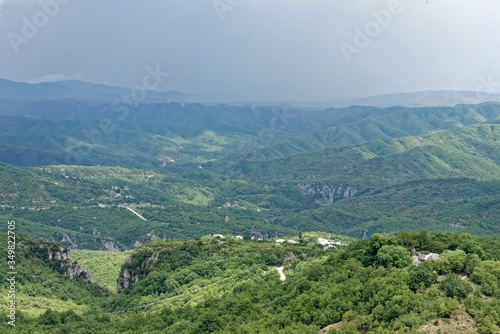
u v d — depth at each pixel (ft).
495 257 404.16
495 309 298.97
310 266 478.18
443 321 288.71
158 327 432.66
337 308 331.16
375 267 390.21
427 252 418.51
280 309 363.76
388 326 290.76
